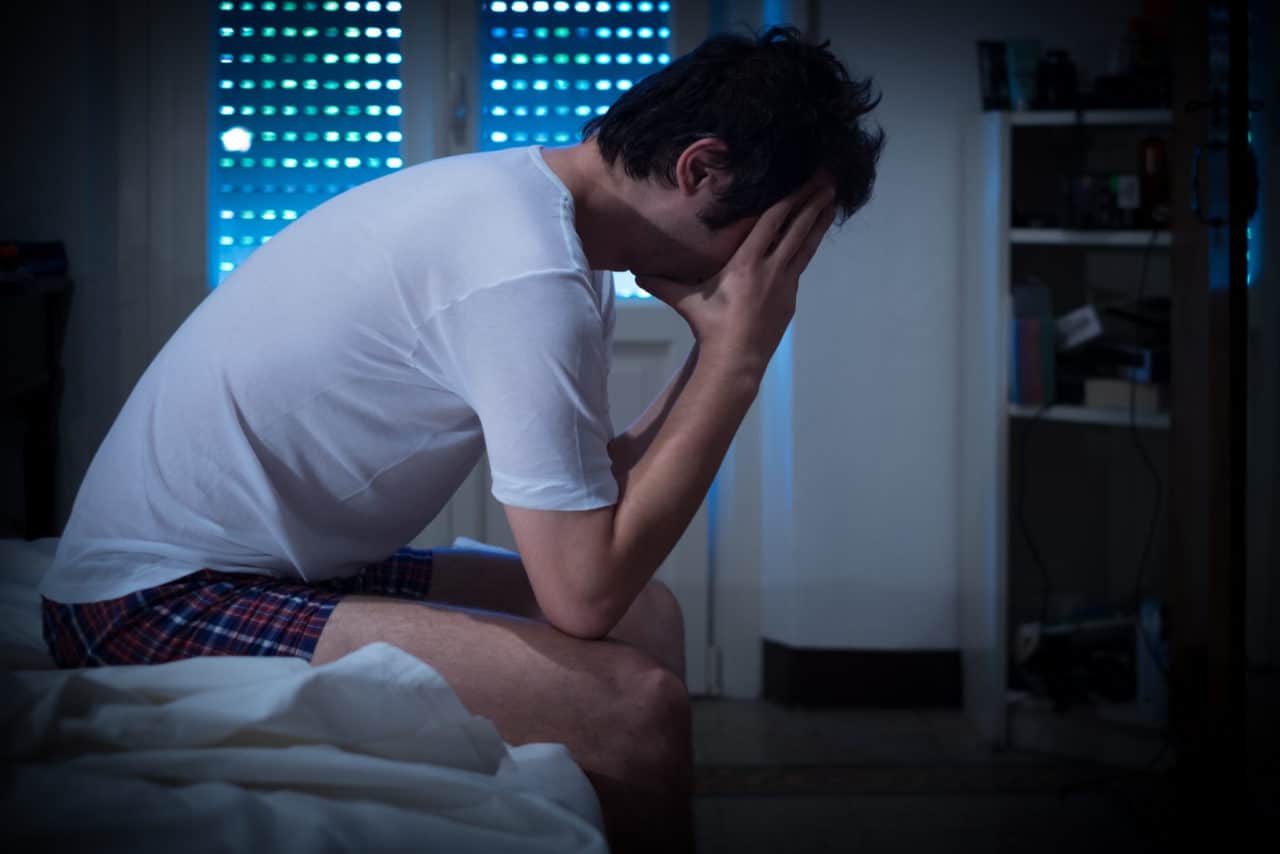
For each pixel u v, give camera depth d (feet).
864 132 4.06
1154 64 8.02
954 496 8.94
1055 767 7.84
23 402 8.76
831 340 8.87
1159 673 7.70
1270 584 8.05
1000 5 8.66
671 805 3.50
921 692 9.07
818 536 9.02
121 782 2.68
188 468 3.69
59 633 3.75
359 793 2.88
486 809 2.87
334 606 3.60
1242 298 6.41
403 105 9.09
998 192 8.00
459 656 3.49
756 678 9.48
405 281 3.56
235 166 9.14
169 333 9.10
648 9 9.16
